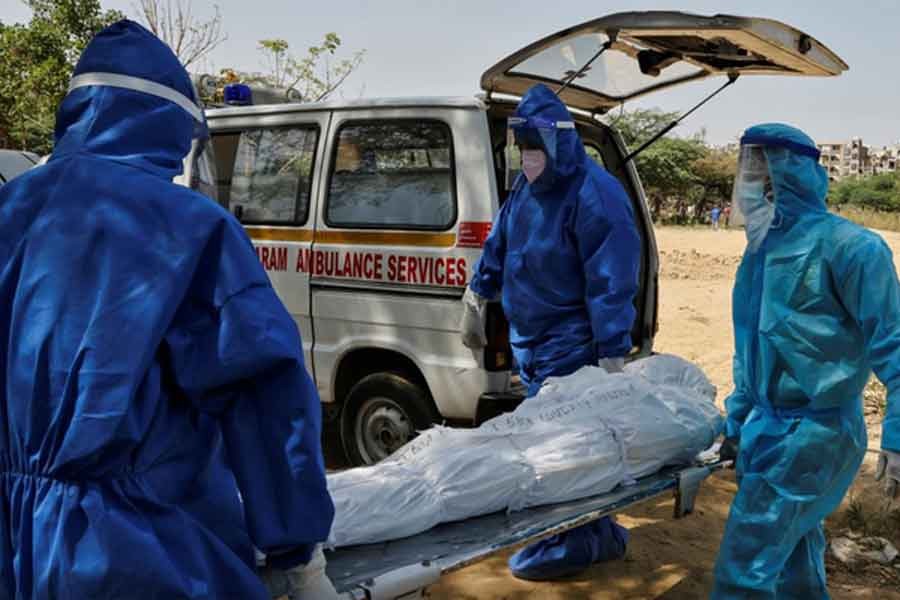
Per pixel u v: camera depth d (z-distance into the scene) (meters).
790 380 3.09
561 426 3.24
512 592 4.00
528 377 4.08
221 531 1.99
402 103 4.87
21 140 22.19
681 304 12.20
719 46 4.41
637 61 4.83
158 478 1.86
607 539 4.11
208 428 1.96
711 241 24.91
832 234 2.98
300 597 2.06
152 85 1.98
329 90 18.08
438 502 2.80
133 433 1.77
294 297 5.23
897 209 62.41
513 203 4.09
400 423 4.95
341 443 5.41
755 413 3.25
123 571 1.73
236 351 1.83
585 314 3.90
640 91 5.25
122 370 1.76
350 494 2.69
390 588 2.39
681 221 51.22
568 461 3.09
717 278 15.29
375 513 2.67
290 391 1.87
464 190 4.60
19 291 1.88
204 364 1.84
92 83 1.98
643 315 5.51
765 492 3.11
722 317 11.24
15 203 1.96
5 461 1.90
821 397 3.02
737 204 3.23
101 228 1.84
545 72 4.90
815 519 3.15
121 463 1.80
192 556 1.83
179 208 1.87
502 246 4.19
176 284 1.82
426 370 4.73
